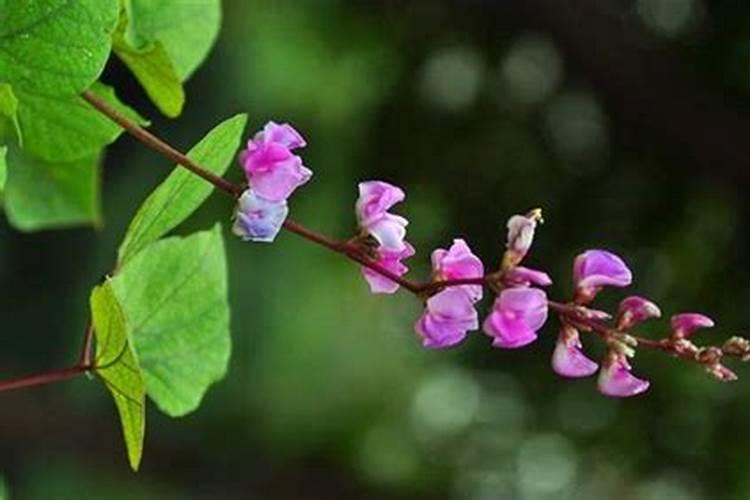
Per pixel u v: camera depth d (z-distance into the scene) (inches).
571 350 36.3
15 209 44.3
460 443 134.7
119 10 37.5
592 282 36.3
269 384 151.1
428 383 149.3
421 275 101.4
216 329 40.6
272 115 128.0
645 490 113.7
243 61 127.4
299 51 119.6
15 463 127.2
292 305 154.3
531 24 93.4
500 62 97.6
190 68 41.1
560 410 109.8
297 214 118.8
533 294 35.4
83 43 36.6
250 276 148.9
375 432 156.5
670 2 94.3
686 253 98.3
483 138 100.2
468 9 95.4
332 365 161.2
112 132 39.2
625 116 94.6
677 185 96.8
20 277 124.9
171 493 135.2
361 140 105.3
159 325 40.2
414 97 101.4
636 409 105.9
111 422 130.4
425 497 140.3
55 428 127.9
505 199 100.3
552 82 97.2
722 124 93.4
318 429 153.5
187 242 40.0
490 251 101.0
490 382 114.6
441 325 35.9
